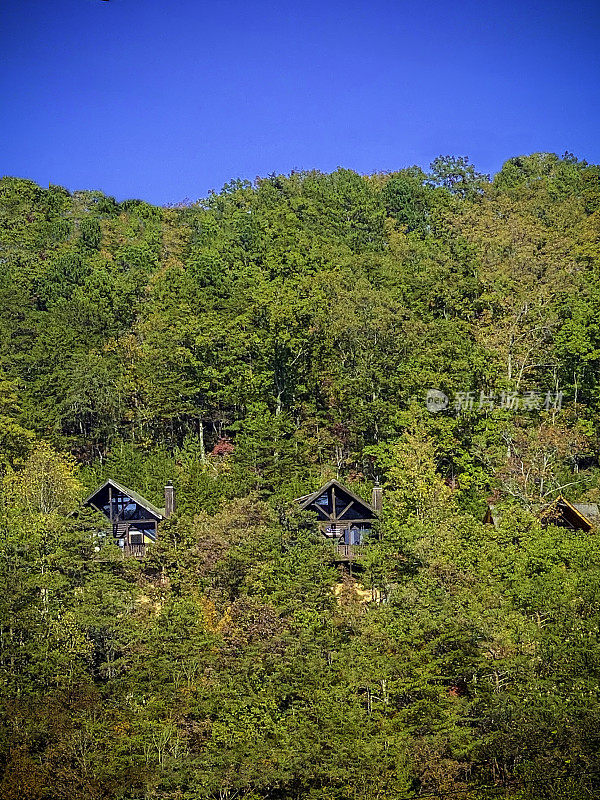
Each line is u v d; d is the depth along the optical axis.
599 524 64.94
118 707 47.06
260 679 47.91
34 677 49.22
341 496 67.94
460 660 48.34
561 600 50.62
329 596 54.44
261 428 82.56
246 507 63.56
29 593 53.53
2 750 44.97
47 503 67.38
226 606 54.19
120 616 52.75
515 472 74.44
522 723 44.53
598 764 42.62
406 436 77.56
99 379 95.31
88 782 43.59
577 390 93.75
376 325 97.75
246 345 97.75
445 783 43.53
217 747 45.69
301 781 44.38
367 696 46.75
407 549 57.59
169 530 62.75
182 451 91.38
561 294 104.19
